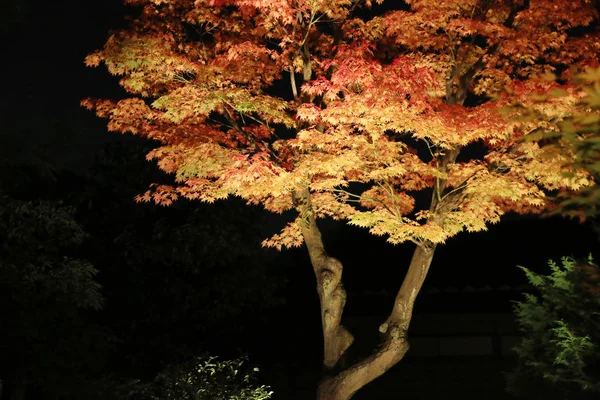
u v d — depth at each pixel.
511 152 13.12
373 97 11.95
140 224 16.62
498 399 18.94
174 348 16.44
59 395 13.12
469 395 19.27
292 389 20.66
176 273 17.17
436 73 14.28
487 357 19.44
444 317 20.11
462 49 14.44
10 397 13.06
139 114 14.01
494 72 14.44
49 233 12.90
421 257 13.84
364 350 20.70
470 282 20.45
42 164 11.52
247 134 14.46
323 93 13.97
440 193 13.69
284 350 21.03
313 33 15.44
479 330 19.77
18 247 12.59
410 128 11.91
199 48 14.88
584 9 13.24
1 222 12.38
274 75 15.01
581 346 12.62
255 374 20.70
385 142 13.01
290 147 14.16
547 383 13.84
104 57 13.27
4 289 12.07
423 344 20.08
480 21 13.35
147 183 16.70
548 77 5.36
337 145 13.24
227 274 17.58
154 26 14.59
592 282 5.57
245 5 13.95
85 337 13.47
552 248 21.25
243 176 12.26
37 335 12.38
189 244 16.38
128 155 16.75
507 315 19.61
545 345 13.83
